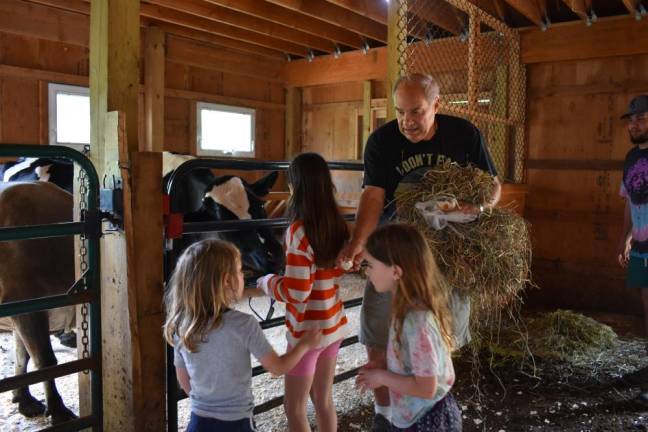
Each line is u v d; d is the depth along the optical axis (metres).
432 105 2.07
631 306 4.98
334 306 1.97
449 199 2.02
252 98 7.46
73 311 2.84
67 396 2.96
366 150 2.28
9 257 2.57
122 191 2.03
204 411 1.63
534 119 5.39
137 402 2.10
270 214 6.58
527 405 2.93
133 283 2.05
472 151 2.23
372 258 1.57
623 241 3.26
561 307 5.24
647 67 4.85
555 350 3.62
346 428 2.65
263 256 3.89
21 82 5.30
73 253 2.80
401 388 1.51
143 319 2.10
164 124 6.56
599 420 2.76
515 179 5.41
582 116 5.16
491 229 2.10
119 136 2.03
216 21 5.94
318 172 1.89
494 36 5.41
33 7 5.29
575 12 4.75
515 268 2.21
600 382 3.22
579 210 5.20
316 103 7.70
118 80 2.10
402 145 2.21
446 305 1.60
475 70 4.43
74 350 3.64
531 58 5.25
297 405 1.92
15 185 2.67
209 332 1.62
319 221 1.88
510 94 5.31
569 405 2.93
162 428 2.21
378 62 6.67
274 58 7.56
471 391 3.10
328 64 7.17
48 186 2.79
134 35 2.12
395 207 2.21
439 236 2.06
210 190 3.89
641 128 3.04
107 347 2.21
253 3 5.37
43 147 1.91
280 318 2.69
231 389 1.64
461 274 2.04
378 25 6.30
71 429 2.11
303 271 1.87
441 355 1.51
